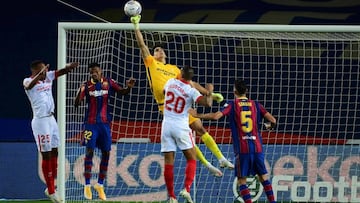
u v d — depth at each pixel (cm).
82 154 4406
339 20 4888
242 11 4884
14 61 4881
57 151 4034
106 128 4050
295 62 4844
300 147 4647
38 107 3872
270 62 4844
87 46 4594
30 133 4875
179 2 4884
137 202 4566
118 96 4788
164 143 3544
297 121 4819
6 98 4884
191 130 3809
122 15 4866
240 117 3597
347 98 4866
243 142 3584
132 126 4775
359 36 4216
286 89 4866
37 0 4866
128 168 4631
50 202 4638
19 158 4819
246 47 4641
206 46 4800
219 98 3550
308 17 4884
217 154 3878
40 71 3881
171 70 3784
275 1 4878
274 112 4834
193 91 3494
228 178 4506
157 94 3747
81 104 4419
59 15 4881
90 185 4069
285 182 4588
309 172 4609
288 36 4169
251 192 4475
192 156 3559
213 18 4891
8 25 4875
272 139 4728
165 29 3938
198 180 4494
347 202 4591
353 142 4656
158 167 4653
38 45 4881
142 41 3712
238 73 4816
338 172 4619
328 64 4859
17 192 4803
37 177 4812
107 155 4062
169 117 3541
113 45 4788
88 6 4875
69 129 4409
